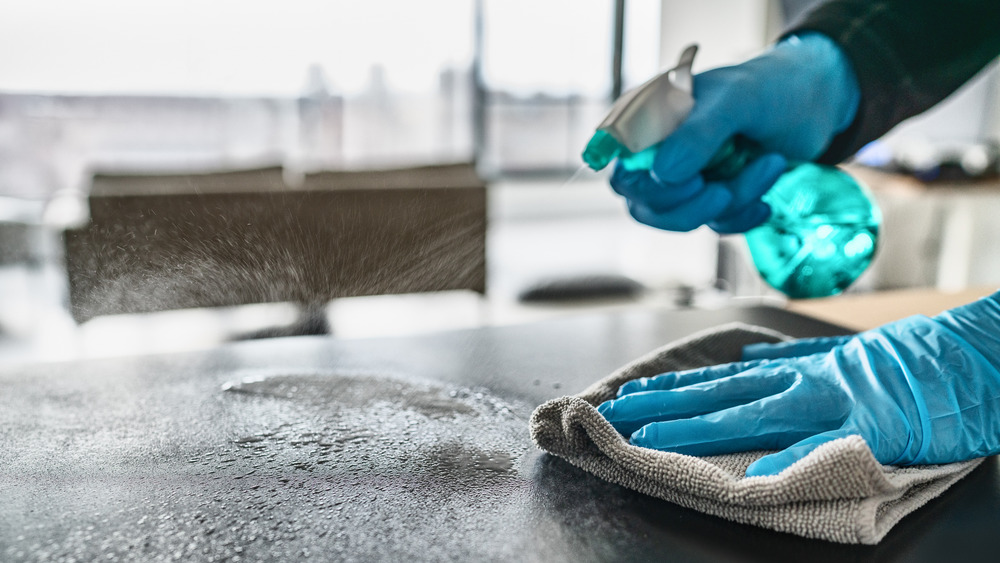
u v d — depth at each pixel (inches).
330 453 22.5
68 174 193.5
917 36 24.7
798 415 20.3
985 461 21.5
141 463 21.8
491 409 26.0
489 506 19.1
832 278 22.8
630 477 19.8
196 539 17.6
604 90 203.3
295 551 17.0
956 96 126.1
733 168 22.5
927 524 17.9
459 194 84.0
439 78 214.2
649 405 21.6
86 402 26.7
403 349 32.9
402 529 18.0
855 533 16.4
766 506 17.5
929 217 113.6
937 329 22.1
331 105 205.8
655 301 111.9
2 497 19.8
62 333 97.5
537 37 212.1
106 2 185.2
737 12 156.9
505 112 226.7
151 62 191.9
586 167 20.3
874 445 19.4
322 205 73.1
